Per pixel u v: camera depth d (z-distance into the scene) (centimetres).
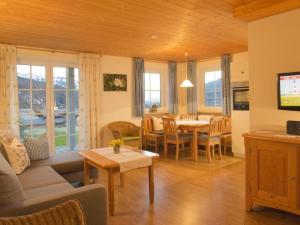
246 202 284
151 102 679
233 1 284
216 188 355
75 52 529
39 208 179
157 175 420
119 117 599
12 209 172
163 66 686
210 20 341
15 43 450
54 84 517
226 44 485
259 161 273
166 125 543
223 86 596
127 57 610
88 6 285
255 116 321
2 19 322
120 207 297
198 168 460
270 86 307
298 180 247
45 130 508
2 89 436
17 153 298
